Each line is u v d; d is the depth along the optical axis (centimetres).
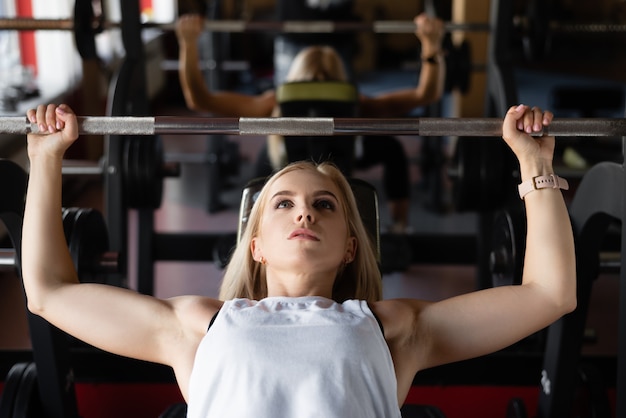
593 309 364
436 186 491
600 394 229
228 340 148
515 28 349
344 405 143
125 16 324
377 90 840
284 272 164
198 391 148
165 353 162
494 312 161
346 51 582
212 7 496
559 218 165
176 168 317
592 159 533
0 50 488
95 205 497
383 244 325
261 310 153
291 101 302
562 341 221
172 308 163
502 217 236
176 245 338
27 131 167
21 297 370
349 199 179
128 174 301
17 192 197
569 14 971
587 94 571
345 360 146
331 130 172
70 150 519
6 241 410
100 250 229
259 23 388
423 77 358
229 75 840
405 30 374
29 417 213
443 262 343
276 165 329
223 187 534
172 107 788
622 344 183
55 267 167
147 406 265
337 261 166
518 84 877
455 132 171
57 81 528
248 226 177
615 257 224
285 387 144
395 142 415
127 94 311
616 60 996
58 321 164
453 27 348
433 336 163
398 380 159
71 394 226
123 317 162
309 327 149
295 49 586
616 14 837
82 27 318
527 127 166
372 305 163
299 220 163
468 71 402
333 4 723
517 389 262
